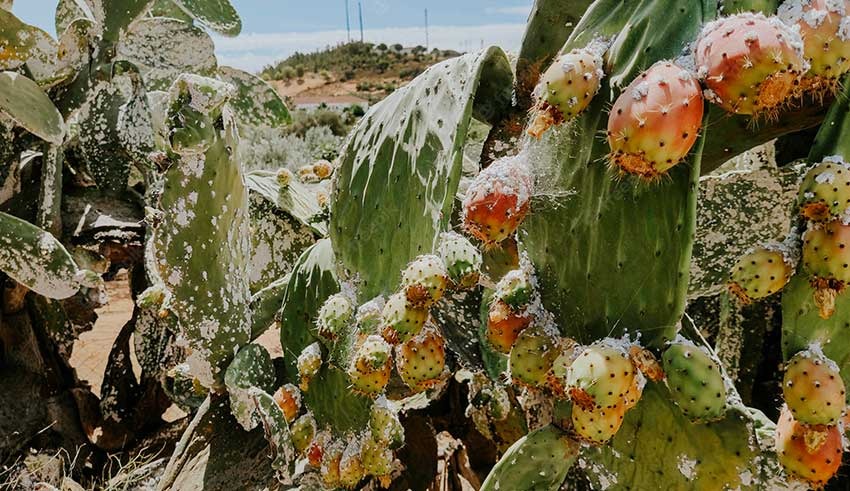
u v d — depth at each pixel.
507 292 1.31
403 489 2.29
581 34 1.19
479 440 2.68
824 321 1.16
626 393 1.12
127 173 3.46
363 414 1.92
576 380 1.11
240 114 3.58
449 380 2.55
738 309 2.17
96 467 3.20
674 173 1.06
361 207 1.69
